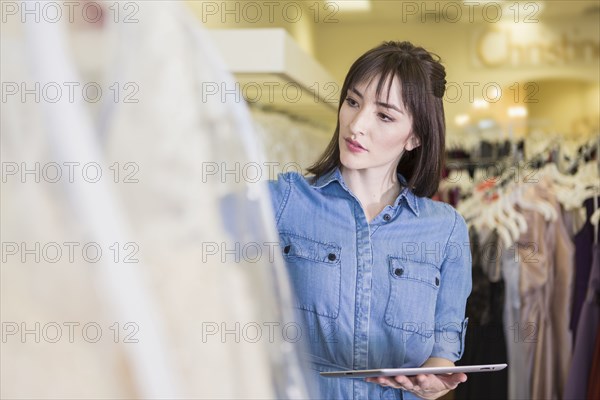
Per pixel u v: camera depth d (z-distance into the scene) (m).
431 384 1.17
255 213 0.47
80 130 0.39
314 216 1.32
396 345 1.30
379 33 4.39
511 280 2.31
